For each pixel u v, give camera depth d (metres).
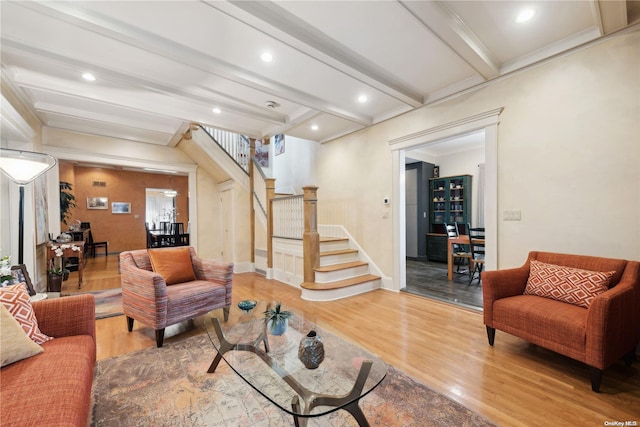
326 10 2.02
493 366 2.03
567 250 2.47
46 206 4.42
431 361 2.11
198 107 3.90
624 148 2.19
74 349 1.48
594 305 1.72
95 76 2.77
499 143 2.89
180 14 2.04
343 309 3.27
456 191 6.51
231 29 2.20
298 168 6.06
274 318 1.92
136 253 2.92
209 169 6.09
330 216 5.07
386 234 4.12
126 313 2.68
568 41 2.39
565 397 1.68
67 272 4.50
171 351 2.32
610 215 2.26
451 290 3.99
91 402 1.66
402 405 1.62
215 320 2.10
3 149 2.11
